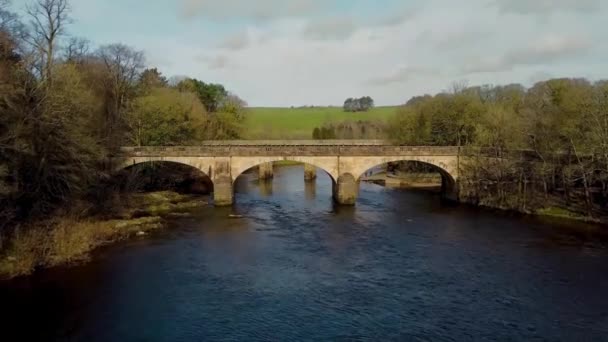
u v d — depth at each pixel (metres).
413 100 127.38
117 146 59.41
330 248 41.94
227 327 26.17
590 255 39.12
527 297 30.30
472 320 27.05
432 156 65.06
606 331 25.66
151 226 49.44
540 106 70.12
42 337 24.61
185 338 24.84
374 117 179.88
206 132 99.75
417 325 26.41
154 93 84.94
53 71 43.53
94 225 45.59
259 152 62.56
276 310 28.45
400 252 40.56
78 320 26.70
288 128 162.88
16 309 27.92
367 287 32.25
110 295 30.47
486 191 63.62
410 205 63.59
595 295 30.59
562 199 57.78
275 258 38.91
